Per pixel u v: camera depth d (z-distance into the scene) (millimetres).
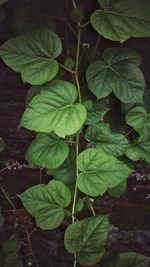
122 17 614
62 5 713
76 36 717
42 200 700
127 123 689
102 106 706
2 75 778
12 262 856
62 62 725
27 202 704
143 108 692
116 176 657
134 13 612
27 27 717
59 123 632
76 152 702
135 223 848
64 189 691
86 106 684
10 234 876
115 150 712
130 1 615
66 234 684
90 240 688
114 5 620
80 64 715
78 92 682
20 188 850
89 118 708
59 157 684
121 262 725
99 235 686
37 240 879
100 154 666
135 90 671
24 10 718
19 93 789
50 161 687
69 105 648
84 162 670
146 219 842
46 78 647
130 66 674
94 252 692
